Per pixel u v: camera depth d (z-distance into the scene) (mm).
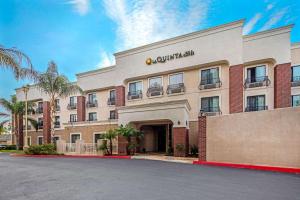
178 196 6348
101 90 30234
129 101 25484
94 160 16469
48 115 35562
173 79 23359
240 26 19859
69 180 8898
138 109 20672
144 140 23500
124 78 25656
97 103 30281
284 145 10789
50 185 8070
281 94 19312
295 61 21797
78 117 31406
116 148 21531
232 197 6234
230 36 20203
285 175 9453
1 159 18375
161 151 24266
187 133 19078
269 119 11445
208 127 14086
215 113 20547
